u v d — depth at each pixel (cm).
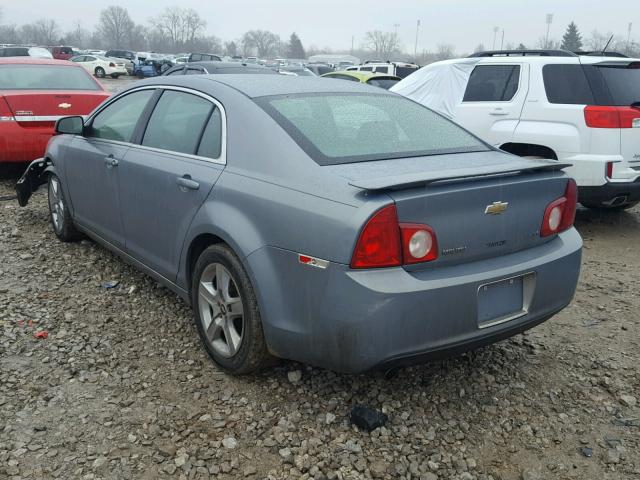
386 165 304
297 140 312
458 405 321
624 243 636
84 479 260
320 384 334
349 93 381
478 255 291
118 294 448
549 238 324
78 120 482
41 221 632
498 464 280
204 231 335
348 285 265
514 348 385
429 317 270
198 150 362
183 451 279
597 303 465
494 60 722
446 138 359
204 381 336
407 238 266
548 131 645
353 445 286
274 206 295
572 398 332
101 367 348
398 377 344
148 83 437
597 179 614
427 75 827
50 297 439
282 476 267
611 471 277
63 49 5491
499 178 295
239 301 322
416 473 271
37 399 314
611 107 609
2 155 730
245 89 359
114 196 438
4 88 759
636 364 368
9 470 263
